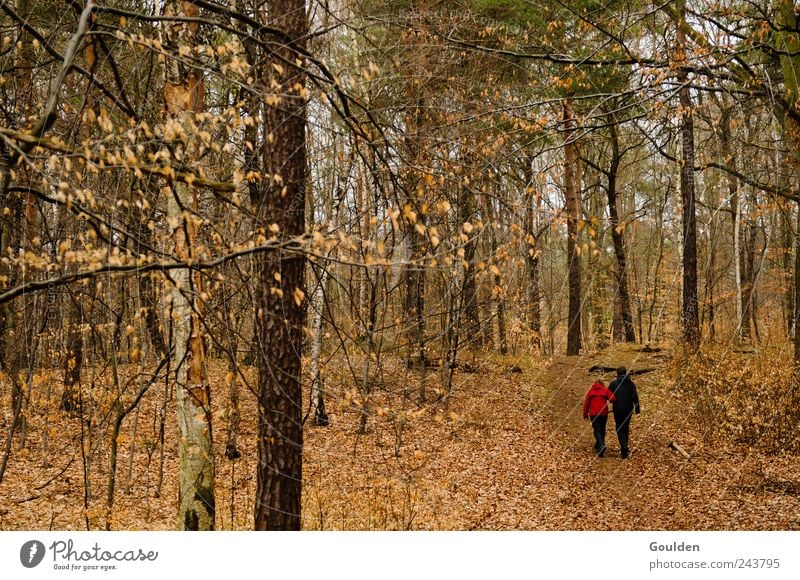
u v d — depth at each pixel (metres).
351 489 10.02
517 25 12.49
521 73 12.27
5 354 9.89
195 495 7.07
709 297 23.94
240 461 11.18
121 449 12.10
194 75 6.75
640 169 25.83
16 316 9.73
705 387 13.98
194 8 6.57
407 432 13.96
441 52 9.75
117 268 3.77
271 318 5.36
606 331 27.02
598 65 8.02
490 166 7.02
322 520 8.33
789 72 8.86
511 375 19.28
